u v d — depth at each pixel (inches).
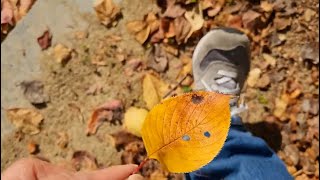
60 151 21.3
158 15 21.3
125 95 21.3
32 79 21.5
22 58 21.5
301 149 21.0
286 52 21.3
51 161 21.3
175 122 7.0
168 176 20.7
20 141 21.4
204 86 20.3
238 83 20.3
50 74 21.4
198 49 20.5
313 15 21.2
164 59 21.3
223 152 16.8
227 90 19.9
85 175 10.2
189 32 21.1
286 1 21.3
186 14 21.2
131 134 20.9
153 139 7.1
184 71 21.3
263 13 21.2
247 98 21.3
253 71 21.3
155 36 21.3
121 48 21.4
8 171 10.4
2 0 21.5
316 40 21.1
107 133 21.2
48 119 21.4
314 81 21.1
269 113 21.2
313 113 21.0
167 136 7.0
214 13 21.3
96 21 21.4
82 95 21.4
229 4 21.3
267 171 16.8
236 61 20.2
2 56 21.5
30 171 10.3
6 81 21.5
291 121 21.0
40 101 21.4
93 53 21.4
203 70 20.4
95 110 21.2
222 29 20.6
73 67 21.5
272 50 21.4
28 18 21.5
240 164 16.8
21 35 21.5
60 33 21.5
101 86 21.4
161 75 21.3
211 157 6.8
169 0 21.3
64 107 21.4
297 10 21.3
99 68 21.4
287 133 21.0
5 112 21.4
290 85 21.2
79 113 21.3
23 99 21.4
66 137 21.3
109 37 21.4
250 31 21.3
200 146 6.9
